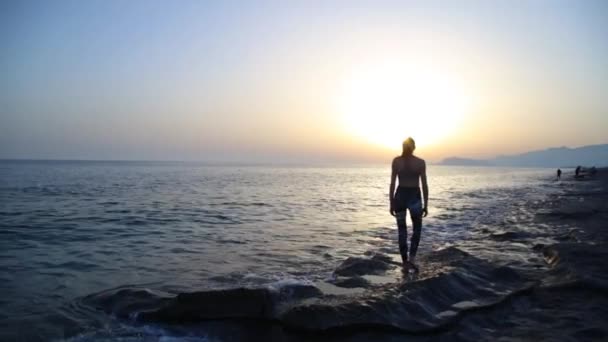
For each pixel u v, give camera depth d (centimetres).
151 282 670
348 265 729
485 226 1318
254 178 6303
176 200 2323
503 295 550
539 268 713
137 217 1549
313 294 555
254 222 1445
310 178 6881
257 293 503
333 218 1585
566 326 459
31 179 4841
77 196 2550
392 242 1062
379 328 449
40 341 434
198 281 674
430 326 454
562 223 1308
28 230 1234
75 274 727
